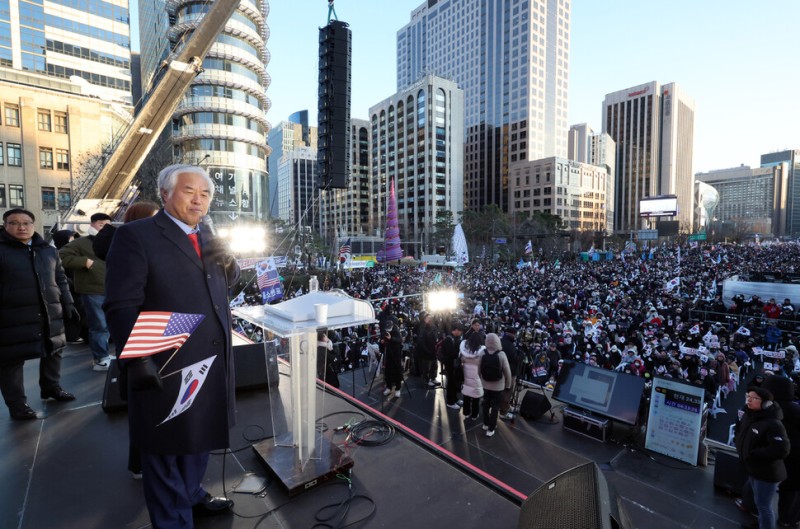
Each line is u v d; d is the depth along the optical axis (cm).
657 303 2164
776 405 416
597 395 685
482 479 268
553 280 3256
